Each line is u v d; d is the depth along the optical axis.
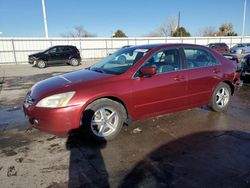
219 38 36.91
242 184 2.70
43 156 3.41
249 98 6.60
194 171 2.97
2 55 24.52
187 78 4.47
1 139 4.04
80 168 3.08
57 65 20.11
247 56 8.54
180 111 4.85
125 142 3.82
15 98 7.43
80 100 3.52
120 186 2.70
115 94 3.75
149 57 4.17
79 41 28.33
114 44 30.36
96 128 3.79
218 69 4.99
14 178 2.88
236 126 4.43
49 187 2.70
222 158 3.27
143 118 4.16
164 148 3.59
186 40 34.72
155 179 2.82
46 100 3.51
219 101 5.17
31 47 25.64
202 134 4.08
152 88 4.06
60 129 3.51
